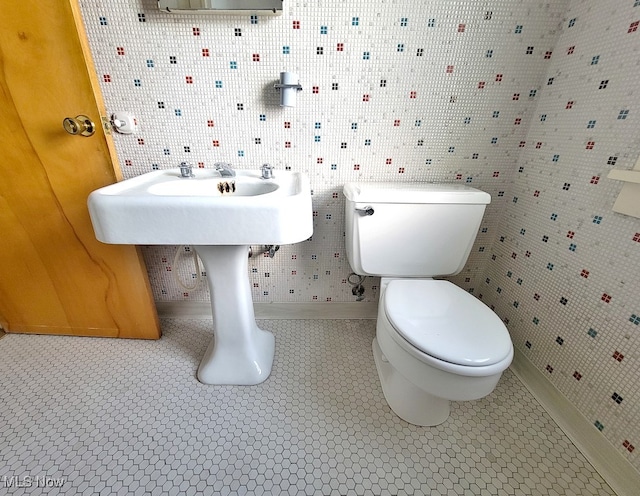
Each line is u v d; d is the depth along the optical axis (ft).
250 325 3.52
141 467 2.67
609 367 2.65
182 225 2.29
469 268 4.42
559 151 3.12
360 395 3.46
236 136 3.53
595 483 2.62
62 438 2.88
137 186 2.82
